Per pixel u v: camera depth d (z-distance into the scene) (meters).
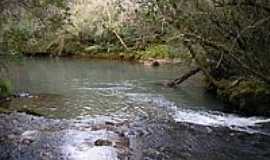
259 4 15.01
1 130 16.28
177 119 18.64
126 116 19.25
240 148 14.53
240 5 15.66
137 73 33.81
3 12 18.38
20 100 22.55
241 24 16.62
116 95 24.31
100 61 43.75
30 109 20.30
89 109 20.69
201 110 20.39
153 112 20.05
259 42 16.73
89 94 24.69
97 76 32.22
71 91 25.67
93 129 16.69
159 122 18.05
